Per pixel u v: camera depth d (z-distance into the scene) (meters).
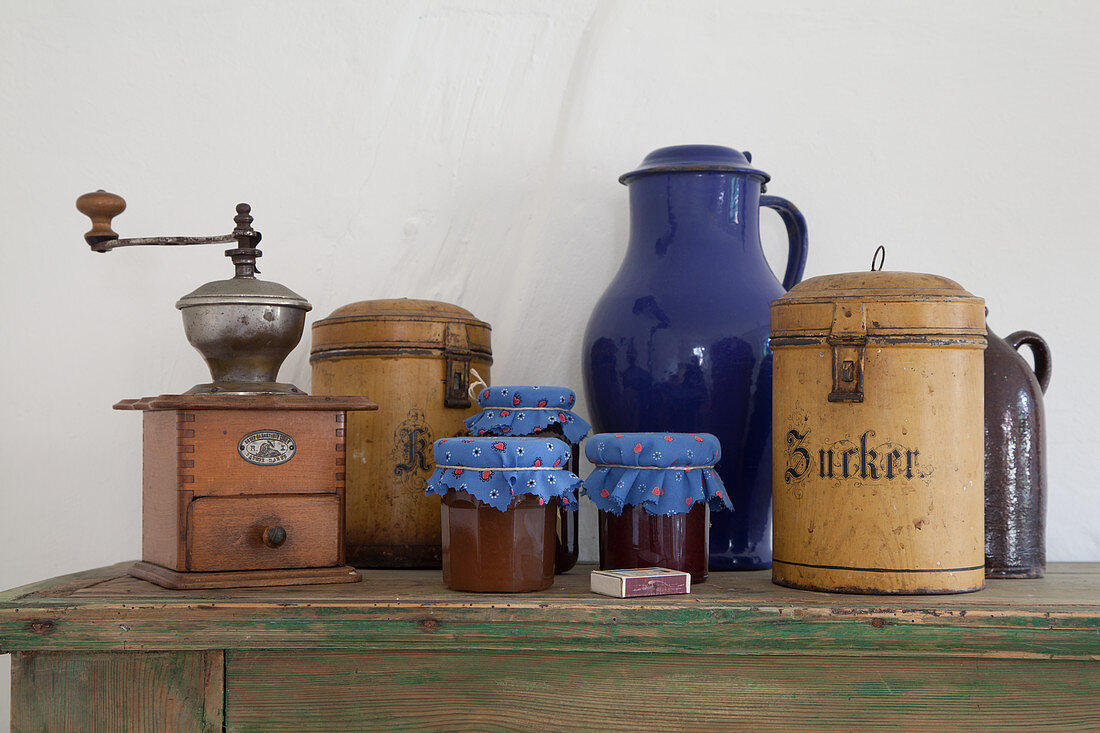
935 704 0.95
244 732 0.97
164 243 1.19
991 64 1.46
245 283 1.11
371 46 1.50
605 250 1.47
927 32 1.47
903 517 0.99
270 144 1.50
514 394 1.16
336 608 0.95
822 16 1.48
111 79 1.49
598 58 1.49
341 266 1.49
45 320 1.47
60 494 1.46
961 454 1.00
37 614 0.95
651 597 0.99
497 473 1.01
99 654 0.97
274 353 1.12
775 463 1.08
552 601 0.97
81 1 1.49
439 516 1.23
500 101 1.50
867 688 0.95
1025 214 1.44
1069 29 1.45
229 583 1.04
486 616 0.95
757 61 1.48
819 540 1.02
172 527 1.05
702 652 0.94
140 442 1.47
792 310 1.03
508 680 0.97
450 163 1.49
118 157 1.48
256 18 1.50
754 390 1.20
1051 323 1.43
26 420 1.46
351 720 0.97
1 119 1.47
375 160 1.50
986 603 0.96
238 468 1.06
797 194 1.47
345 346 1.24
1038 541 1.15
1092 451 1.41
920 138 1.46
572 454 1.22
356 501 1.23
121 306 1.47
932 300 0.98
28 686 0.96
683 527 1.08
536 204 1.49
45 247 1.47
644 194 1.28
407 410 1.23
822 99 1.47
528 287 1.47
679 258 1.24
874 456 0.99
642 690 0.96
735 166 1.25
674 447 1.06
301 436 1.09
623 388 1.22
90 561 1.45
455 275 1.48
